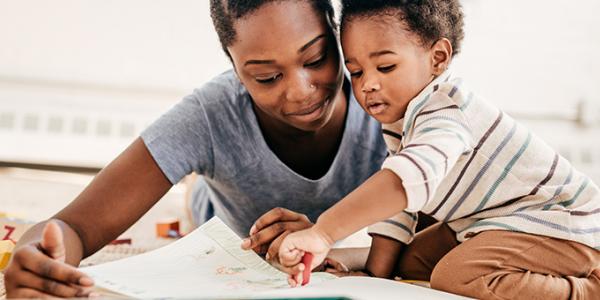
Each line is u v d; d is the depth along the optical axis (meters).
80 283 0.71
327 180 1.08
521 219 0.89
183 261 0.85
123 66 2.03
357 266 1.06
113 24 1.99
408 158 0.77
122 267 0.83
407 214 1.02
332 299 0.64
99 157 2.03
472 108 0.88
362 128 1.09
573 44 2.03
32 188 1.82
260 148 1.05
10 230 1.17
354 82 0.90
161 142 0.99
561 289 0.86
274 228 0.89
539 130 2.06
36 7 1.96
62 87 2.02
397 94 0.88
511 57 2.04
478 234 0.90
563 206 0.91
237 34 0.86
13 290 0.73
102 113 2.04
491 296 0.86
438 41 0.89
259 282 0.79
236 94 1.05
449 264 0.88
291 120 0.91
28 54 1.99
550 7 2.01
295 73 0.86
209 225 0.94
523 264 0.87
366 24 0.86
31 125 2.02
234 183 1.08
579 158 2.04
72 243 0.85
